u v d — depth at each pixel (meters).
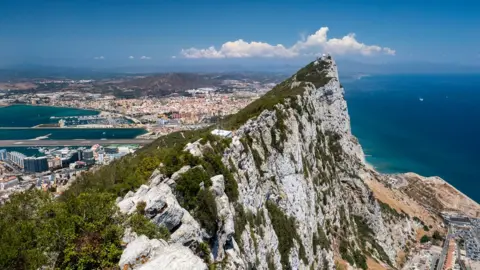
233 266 40.31
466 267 123.50
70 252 25.97
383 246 117.00
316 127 118.06
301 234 75.06
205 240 38.81
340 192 115.75
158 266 23.95
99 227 28.58
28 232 27.28
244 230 50.12
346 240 101.56
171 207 33.44
